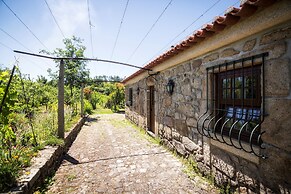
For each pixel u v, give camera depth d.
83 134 6.33
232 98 2.38
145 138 5.53
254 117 2.03
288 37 1.61
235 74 2.33
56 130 4.42
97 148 4.51
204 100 2.85
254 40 1.96
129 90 9.56
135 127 7.68
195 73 3.14
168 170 3.10
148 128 6.16
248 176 2.01
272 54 1.75
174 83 3.98
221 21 2.03
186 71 3.46
